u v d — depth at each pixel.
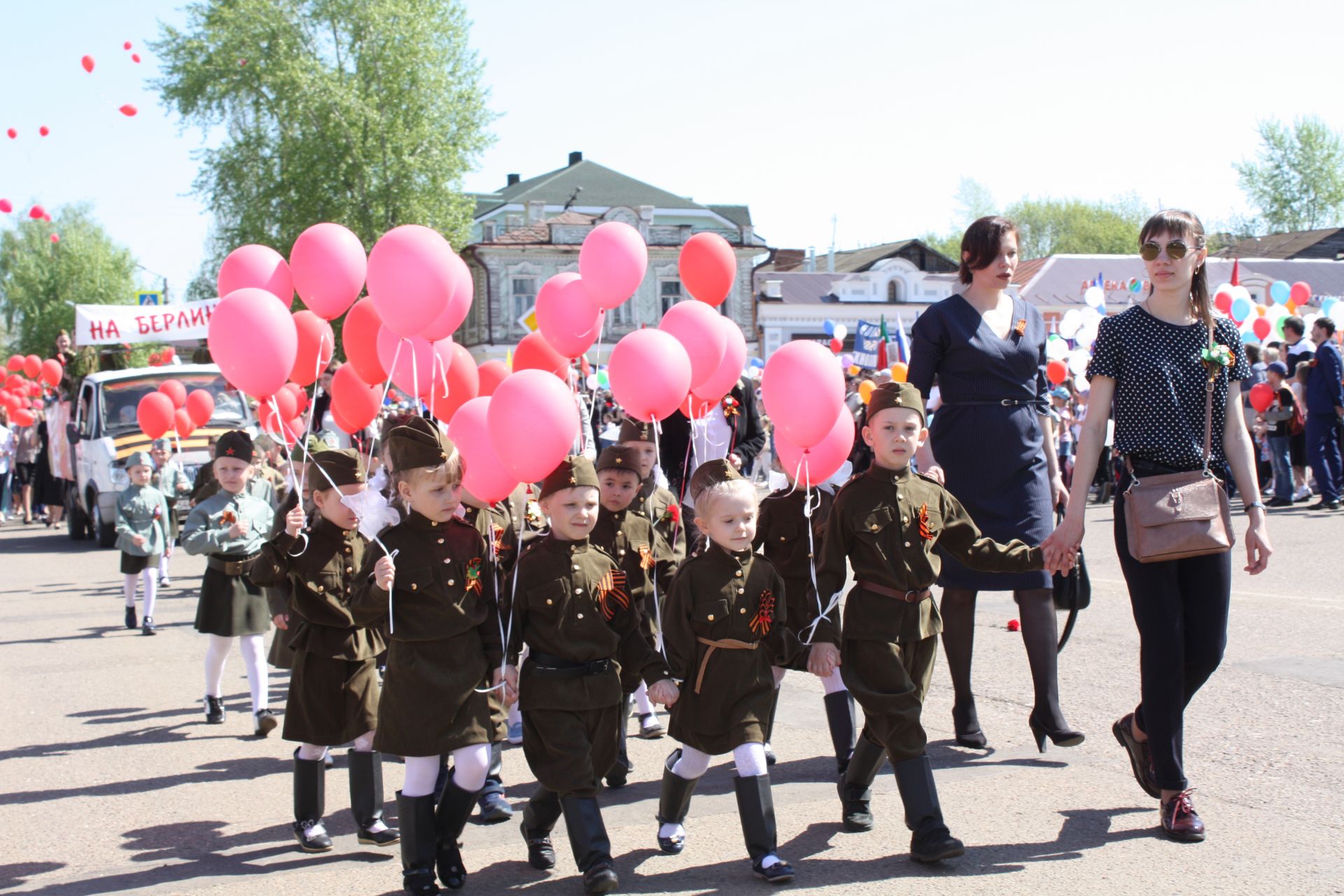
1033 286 47.28
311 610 4.36
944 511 4.28
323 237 4.80
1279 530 11.70
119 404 17.38
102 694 7.39
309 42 37.72
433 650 3.90
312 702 4.34
